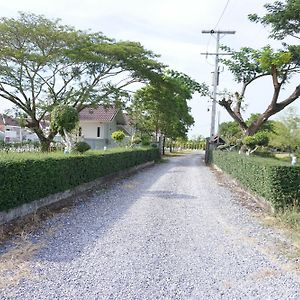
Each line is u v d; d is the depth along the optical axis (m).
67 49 18.81
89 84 20.97
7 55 17.94
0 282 3.72
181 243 5.39
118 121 37.16
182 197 9.73
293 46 15.91
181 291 3.68
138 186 11.85
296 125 38.00
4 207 5.67
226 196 10.28
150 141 29.55
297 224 6.50
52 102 20.77
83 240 5.34
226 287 3.82
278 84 16.73
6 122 37.88
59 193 8.09
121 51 19.41
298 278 4.11
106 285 3.76
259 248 5.23
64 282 3.79
